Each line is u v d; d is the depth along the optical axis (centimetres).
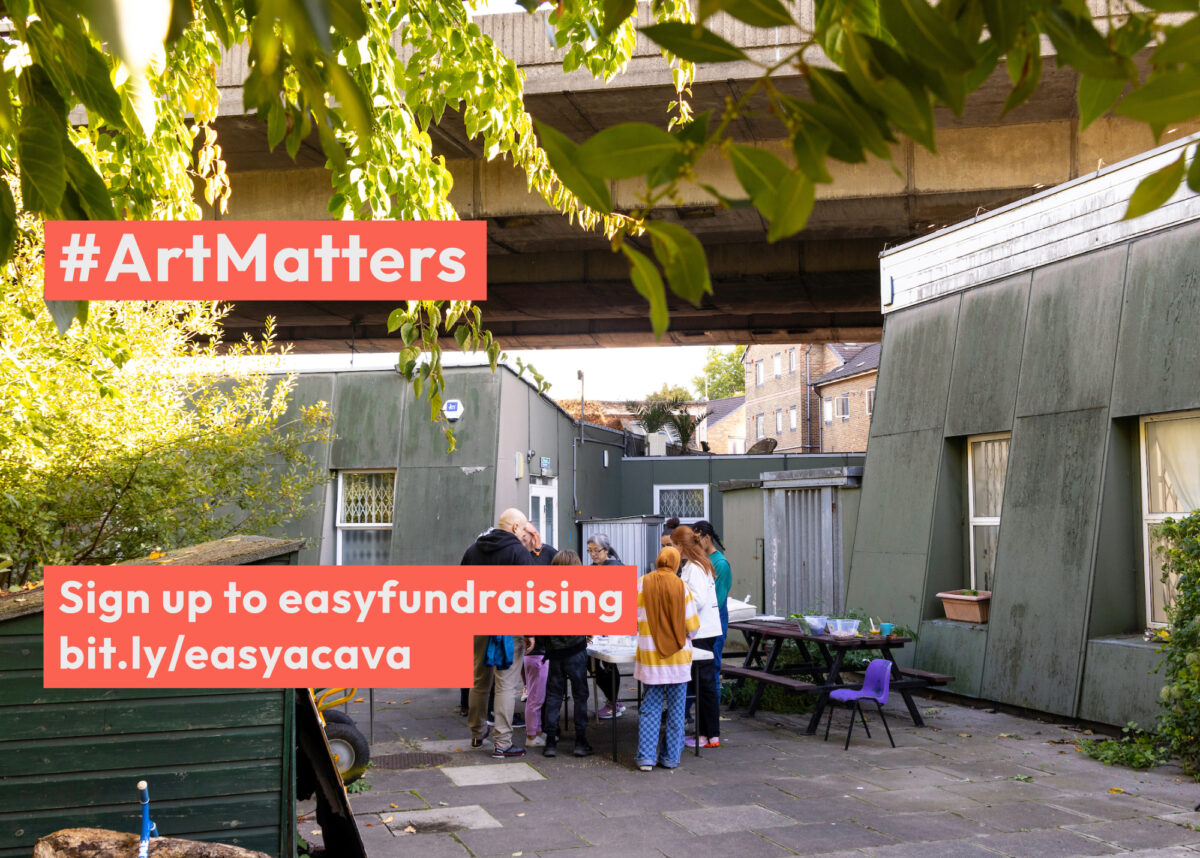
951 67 107
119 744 429
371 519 1706
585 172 110
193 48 440
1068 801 688
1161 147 917
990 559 1139
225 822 437
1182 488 907
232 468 967
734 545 1762
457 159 1664
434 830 636
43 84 206
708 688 891
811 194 110
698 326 2561
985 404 1127
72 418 757
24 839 417
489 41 468
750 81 1232
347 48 361
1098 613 938
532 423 1919
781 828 632
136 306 816
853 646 960
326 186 1691
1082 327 1006
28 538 779
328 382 1720
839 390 5675
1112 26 124
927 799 697
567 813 673
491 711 1068
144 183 445
